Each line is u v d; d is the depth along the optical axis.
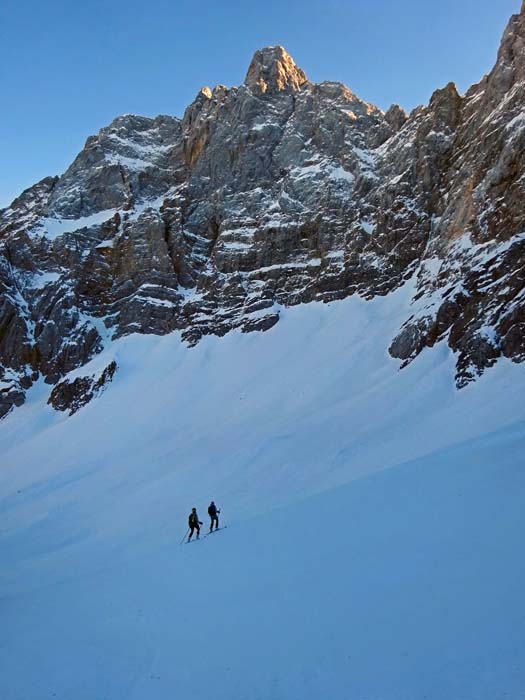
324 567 16.45
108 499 55.22
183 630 14.90
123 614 17.91
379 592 13.48
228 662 12.20
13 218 137.50
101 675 13.51
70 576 34.25
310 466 46.84
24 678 14.49
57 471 69.81
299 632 12.63
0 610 24.30
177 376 90.44
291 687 10.51
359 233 100.69
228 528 29.30
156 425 76.19
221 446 61.09
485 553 13.95
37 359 104.56
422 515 18.97
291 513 26.59
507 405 43.34
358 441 49.56
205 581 18.86
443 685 9.16
